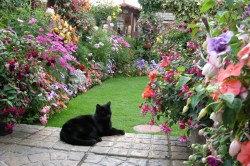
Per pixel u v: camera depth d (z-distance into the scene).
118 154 2.95
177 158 2.87
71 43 6.00
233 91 0.80
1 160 2.72
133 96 6.07
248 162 0.83
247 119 0.86
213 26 1.56
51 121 4.13
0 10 5.16
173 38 6.77
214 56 0.96
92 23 8.39
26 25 5.08
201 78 2.07
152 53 10.94
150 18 12.14
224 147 1.07
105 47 8.54
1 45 3.26
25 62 3.47
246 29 1.14
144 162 2.78
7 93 3.12
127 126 3.99
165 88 2.57
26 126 3.80
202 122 2.13
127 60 10.02
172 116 2.65
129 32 14.89
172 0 7.89
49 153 2.95
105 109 3.60
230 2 1.35
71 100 5.55
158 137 3.53
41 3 6.59
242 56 0.80
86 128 3.42
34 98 3.57
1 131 3.39
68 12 7.60
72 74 6.03
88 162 2.76
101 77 8.16
